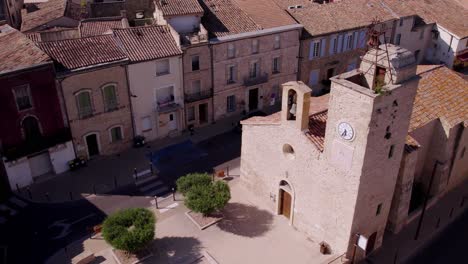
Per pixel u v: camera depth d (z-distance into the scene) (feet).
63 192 126.00
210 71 155.94
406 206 107.45
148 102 146.30
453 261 103.50
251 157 116.26
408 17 200.23
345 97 82.07
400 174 101.04
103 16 201.26
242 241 105.19
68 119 130.93
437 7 219.00
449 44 209.67
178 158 142.31
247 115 170.71
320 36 175.42
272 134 105.70
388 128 84.74
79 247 104.88
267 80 171.32
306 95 92.07
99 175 133.90
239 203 118.21
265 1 177.68
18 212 118.01
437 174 117.08
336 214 94.63
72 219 114.93
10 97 118.62
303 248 102.58
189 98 154.71
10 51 127.24
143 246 99.55
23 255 103.09
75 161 135.54
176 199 122.42
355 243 95.50
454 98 117.80
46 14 195.00
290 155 103.81
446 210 119.24
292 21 171.22
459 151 118.73
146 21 177.68
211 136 156.97
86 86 130.41
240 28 159.94
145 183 130.11
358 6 194.80
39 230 111.24
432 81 120.26
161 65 144.56
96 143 140.87
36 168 131.34
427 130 110.42
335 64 188.55
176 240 105.91
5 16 196.34
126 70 136.26
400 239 108.58
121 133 144.56
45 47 130.11
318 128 99.40
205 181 113.80
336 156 89.04
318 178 96.17
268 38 163.43
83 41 136.26
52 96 125.70
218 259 100.01
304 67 180.04
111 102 137.90
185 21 153.58
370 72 82.53
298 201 104.78
